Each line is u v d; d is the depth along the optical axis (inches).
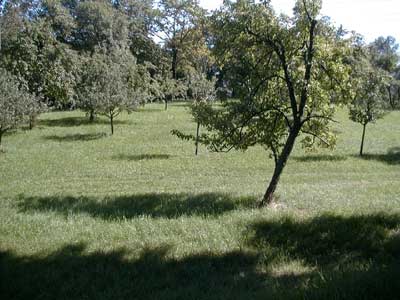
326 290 194.4
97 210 466.3
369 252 305.0
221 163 909.2
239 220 386.0
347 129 1555.1
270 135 523.5
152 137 1278.3
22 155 990.4
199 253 307.4
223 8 490.9
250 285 247.3
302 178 772.0
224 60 513.0
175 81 2266.2
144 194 583.8
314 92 491.8
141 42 2596.0
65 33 2108.8
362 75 529.7
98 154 1012.5
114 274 271.1
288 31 493.0
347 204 464.8
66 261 294.8
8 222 393.4
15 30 1546.5
